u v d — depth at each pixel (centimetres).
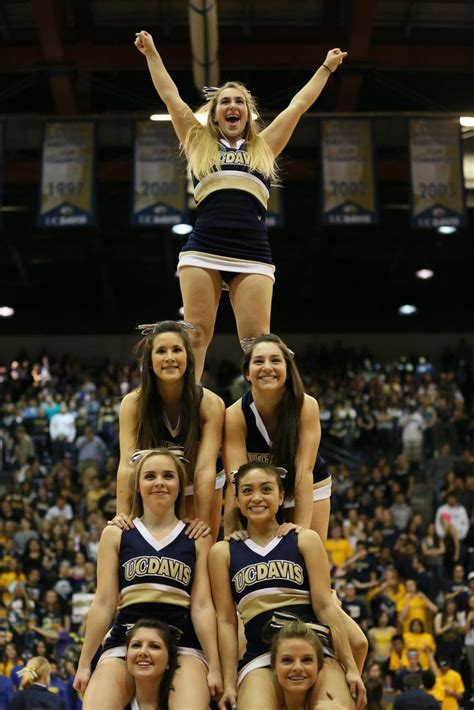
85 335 3169
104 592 502
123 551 509
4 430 2250
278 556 503
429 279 3228
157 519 514
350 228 2773
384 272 3216
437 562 1557
